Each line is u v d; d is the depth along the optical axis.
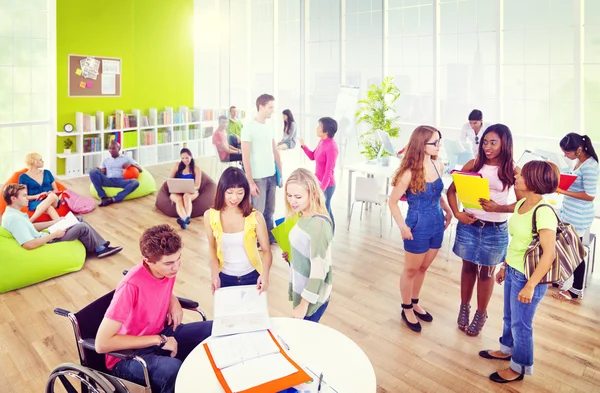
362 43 8.41
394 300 4.13
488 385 2.95
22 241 4.34
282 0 8.43
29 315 3.82
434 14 7.77
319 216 2.40
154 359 2.24
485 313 3.50
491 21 7.23
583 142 3.89
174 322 2.52
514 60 7.11
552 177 2.60
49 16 8.45
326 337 2.13
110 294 2.45
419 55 8.12
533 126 7.09
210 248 2.97
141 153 9.95
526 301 2.69
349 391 1.75
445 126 8.08
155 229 2.29
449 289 4.32
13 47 8.23
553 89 6.78
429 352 3.31
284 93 8.69
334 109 8.18
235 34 8.63
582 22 6.35
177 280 4.51
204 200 6.66
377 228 6.12
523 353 2.91
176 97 10.49
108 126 9.20
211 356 1.95
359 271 4.75
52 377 2.16
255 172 4.96
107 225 6.20
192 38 10.55
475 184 3.09
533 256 2.68
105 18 9.00
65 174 8.91
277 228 2.69
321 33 8.31
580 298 4.13
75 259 4.69
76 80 8.77
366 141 7.05
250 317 2.24
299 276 2.47
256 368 1.87
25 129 8.58
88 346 2.19
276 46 8.59
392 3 8.27
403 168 3.35
